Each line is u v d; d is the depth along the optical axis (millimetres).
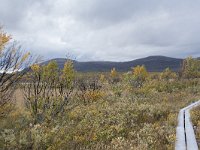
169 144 9930
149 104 20406
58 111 12125
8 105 9977
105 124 12836
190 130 12094
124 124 13211
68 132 9820
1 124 8867
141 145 9586
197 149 9289
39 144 7543
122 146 9695
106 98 22828
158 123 13945
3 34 8703
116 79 49531
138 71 49312
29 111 11594
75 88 16031
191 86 40469
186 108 20234
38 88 12312
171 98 26922
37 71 11492
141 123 14164
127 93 27375
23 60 9438
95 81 26297
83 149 8602
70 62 13422
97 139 10336
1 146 7152
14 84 9852
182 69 71688
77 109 15992
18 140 7523
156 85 37875
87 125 11992
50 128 9602
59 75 12969
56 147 7859
